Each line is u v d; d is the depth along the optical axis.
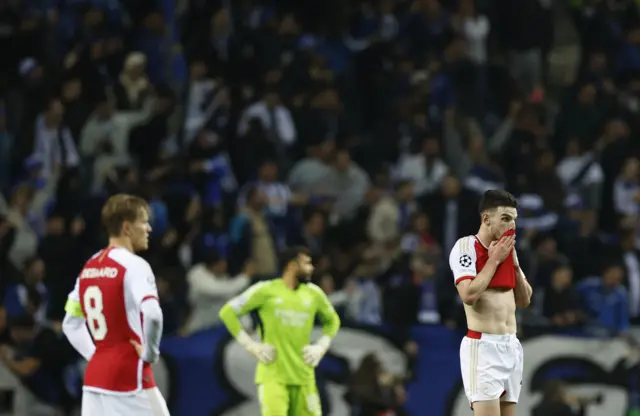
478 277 31.45
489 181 67.31
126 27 74.56
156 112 67.25
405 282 55.66
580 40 83.38
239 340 41.50
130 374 30.09
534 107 73.62
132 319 30.23
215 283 54.31
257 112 68.75
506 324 32.19
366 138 71.75
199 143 64.62
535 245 59.88
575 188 70.19
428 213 63.31
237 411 51.53
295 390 41.84
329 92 71.06
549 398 52.59
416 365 52.91
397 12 80.44
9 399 53.16
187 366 51.47
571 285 58.84
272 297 41.72
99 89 68.62
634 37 82.50
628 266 62.41
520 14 81.38
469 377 32.09
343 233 60.62
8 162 68.06
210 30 75.06
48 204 63.88
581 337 54.69
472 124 72.81
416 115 71.56
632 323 58.97
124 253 30.47
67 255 57.81
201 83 70.06
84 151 66.81
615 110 75.38
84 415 30.39
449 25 78.06
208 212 58.50
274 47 74.12
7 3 76.31
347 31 79.94
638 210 69.25
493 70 77.19
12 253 62.41
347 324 52.72
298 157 69.56
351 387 50.97
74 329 31.23
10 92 70.38
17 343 54.19
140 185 59.50
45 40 74.19
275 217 61.88
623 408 54.59
